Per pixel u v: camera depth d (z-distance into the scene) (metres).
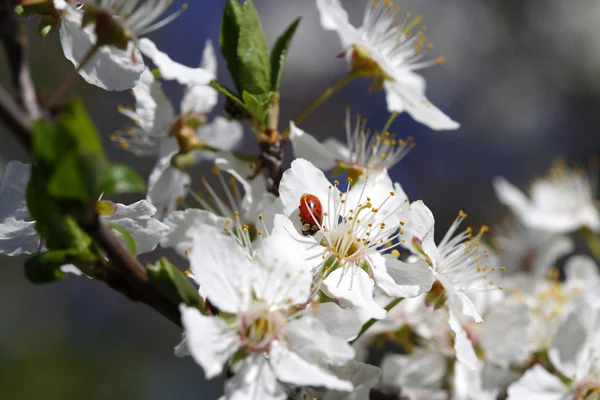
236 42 0.34
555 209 0.42
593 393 0.34
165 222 0.33
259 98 0.33
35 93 0.30
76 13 0.32
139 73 0.33
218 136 0.36
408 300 0.36
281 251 0.31
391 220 0.33
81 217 0.30
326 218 0.32
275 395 0.31
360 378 0.32
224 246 0.31
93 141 0.29
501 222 0.49
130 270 0.31
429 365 0.36
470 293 0.35
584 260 0.38
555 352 0.35
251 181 0.34
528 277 0.38
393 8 0.36
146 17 0.33
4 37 0.30
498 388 0.35
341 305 0.32
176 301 0.31
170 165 0.35
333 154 0.35
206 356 0.30
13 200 0.33
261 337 0.31
